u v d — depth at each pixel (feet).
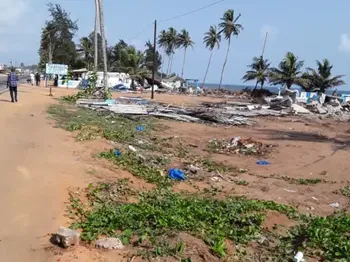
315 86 221.46
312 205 33.53
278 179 41.88
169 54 302.86
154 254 19.15
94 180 29.91
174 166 42.06
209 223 24.32
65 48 241.14
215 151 54.60
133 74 216.33
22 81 202.69
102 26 102.53
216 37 274.57
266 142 64.34
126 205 25.50
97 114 75.66
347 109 145.07
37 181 27.58
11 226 21.02
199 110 93.66
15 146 37.70
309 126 91.25
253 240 23.09
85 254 18.81
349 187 40.42
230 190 35.29
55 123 55.57
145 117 80.38
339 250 22.61
